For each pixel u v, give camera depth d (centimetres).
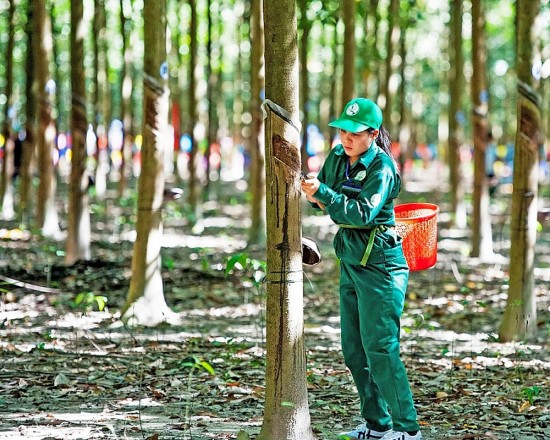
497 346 1035
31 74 2155
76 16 1527
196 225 2198
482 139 1728
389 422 654
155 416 737
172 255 1738
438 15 3509
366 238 611
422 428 716
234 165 4644
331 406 775
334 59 2619
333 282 1471
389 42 2242
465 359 961
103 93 3634
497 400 802
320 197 591
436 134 5762
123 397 796
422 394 822
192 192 2241
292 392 621
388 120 2247
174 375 877
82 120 1555
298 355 621
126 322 1128
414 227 654
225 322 1158
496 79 5144
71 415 734
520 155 1048
